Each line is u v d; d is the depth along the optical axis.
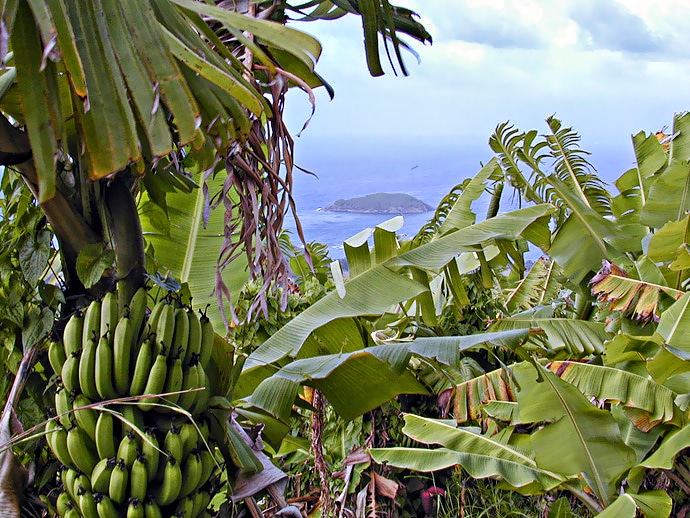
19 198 2.08
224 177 3.53
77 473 1.82
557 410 4.04
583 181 6.19
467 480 5.30
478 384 4.81
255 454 2.24
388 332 4.88
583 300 5.81
